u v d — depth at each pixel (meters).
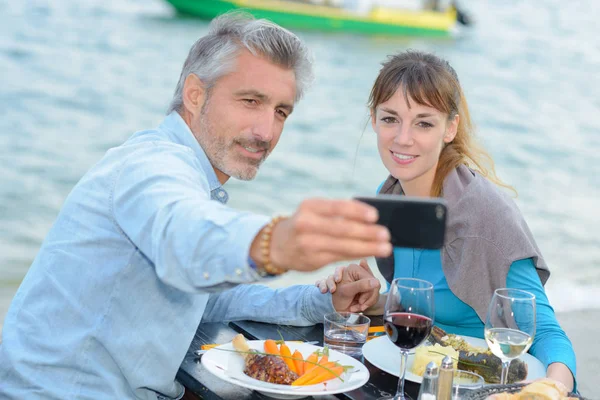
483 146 2.21
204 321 2.06
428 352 1.69
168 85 16.59
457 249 2.03
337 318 1.87
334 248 1.00
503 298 1.56
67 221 1.59
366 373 1.65
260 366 1.61
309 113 15.19
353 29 24.78
